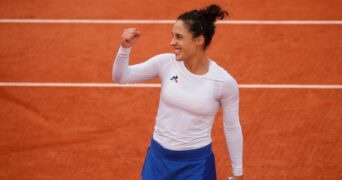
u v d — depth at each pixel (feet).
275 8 84.38
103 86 67.26
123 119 60.95
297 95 65.31
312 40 76.64
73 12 84.23
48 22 81.71
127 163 54.24
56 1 87.04
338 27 79.61
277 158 54.85
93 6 85.61
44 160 54.60
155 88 66.59
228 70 70.18
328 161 54.39
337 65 71.20
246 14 82.99
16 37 77.97
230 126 34.35
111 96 65.16
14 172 52.90
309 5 84.99
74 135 58.29
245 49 74.64
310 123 60.18
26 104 63.67
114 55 73.92
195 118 32.86
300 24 80.53
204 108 32.40
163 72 33.32
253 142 57.21
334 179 52.06
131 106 63.26
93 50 75.05
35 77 69.10
